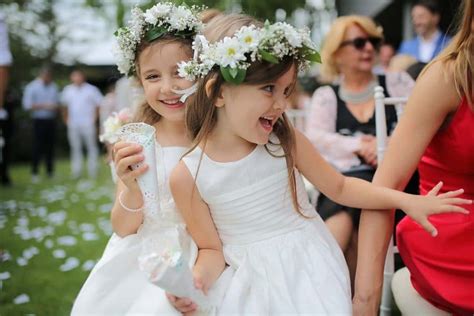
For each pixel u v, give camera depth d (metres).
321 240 1.75
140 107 2.00
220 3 6.05
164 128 1.92
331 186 1.80
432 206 1.65
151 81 1.83
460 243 1.72
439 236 1.75
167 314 1.57
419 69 3.13
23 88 16.48
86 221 5.49
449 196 1.66
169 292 1.44
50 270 3.80
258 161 1.69
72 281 3.56
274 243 1.68
